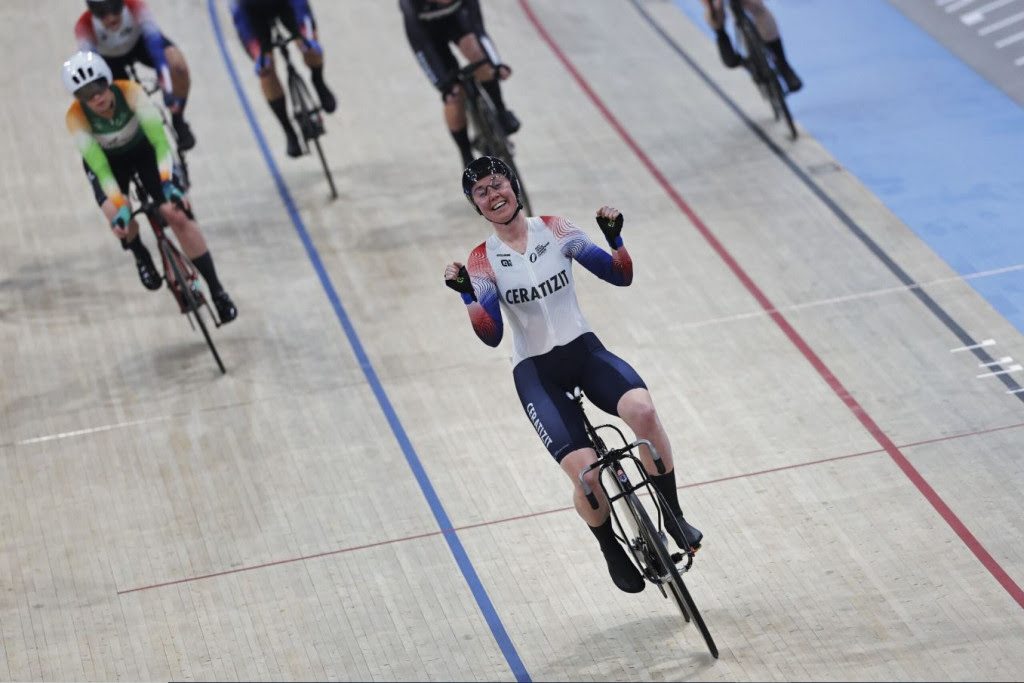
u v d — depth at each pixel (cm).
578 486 1509
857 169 2822
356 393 2233
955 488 1880
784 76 2945
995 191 2667
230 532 1916
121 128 2186
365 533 1895
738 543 1812
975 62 3189
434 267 2602
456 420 2144
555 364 1577
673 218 2694
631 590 1588
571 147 3011
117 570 1848
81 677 1648
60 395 2278
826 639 1616
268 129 3200
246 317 2480
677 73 3344
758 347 2264
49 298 2572
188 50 3575
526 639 1675
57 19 3766
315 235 2747
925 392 2106
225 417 2189
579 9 3716
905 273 2436
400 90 3366
